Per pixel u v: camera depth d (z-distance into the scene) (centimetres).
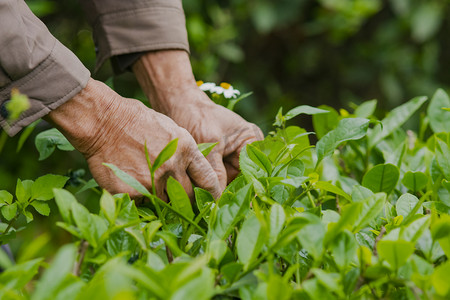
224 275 68
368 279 68
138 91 287
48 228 220
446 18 373
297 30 366
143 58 145
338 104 393
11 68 103
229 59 336
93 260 72
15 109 79
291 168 103
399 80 374
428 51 368
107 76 283
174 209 82
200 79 294
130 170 112
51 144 131
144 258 77
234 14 331
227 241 91
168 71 144
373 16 383
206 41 294
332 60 383
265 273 70
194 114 136
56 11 268
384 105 390
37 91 106
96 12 145
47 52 107
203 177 116
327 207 120
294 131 128
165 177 113
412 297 66
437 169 111
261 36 364
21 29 103
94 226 73
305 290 63
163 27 142
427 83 370
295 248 75
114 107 111
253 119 334
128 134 112
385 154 136
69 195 74
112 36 144
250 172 97
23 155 259
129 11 143
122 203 86
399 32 363
